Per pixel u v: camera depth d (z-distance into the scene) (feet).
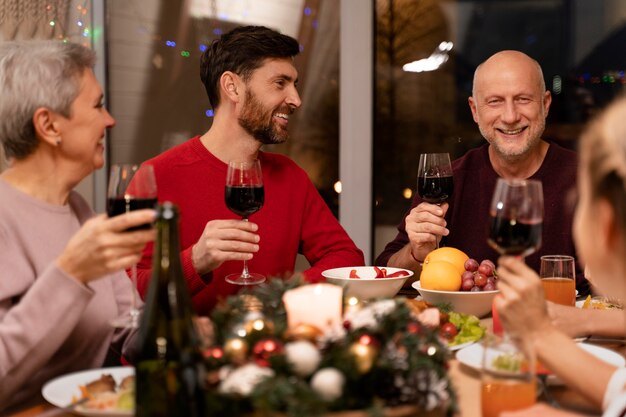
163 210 3.91
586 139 3.32
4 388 4.67
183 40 13.50
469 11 12.23
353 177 12.64
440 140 12.51
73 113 5.32
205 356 3.84
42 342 4.61
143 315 3.95
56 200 5.51
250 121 8.26
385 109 12.59
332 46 12.64
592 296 7.23
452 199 9.09
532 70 8.82
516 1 12.08
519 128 8.75
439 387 3.79
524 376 4.08
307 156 12.92
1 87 5.23
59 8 13.50
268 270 8.38
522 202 4.69
